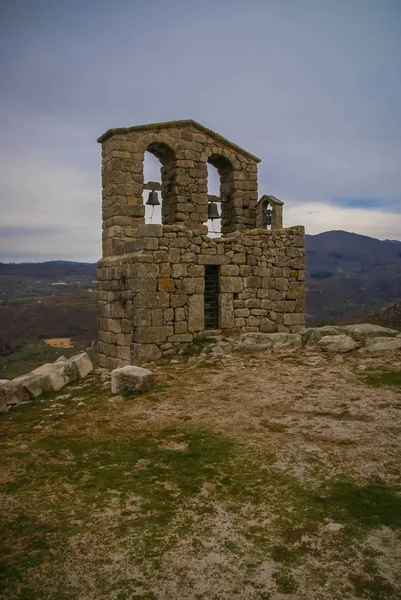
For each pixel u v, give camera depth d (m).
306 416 8.32
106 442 7.67
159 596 4.13
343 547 4.69
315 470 6.31
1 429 8.59
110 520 5.32
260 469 6.42
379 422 7.84
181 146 16.78
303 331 14.75
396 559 4.49
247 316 16.44
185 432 7.90
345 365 11.56
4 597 4.14
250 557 4.60
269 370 11.54
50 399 10.43
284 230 17.16
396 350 12.83
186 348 14.81
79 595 4.17
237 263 16.17
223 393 9.93
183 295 14.90
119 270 15.27
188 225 16.91
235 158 18.14
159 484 6.13
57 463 6.94
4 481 6.41
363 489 5.77
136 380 10.30
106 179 16.33
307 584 4.21
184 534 5.00
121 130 15.79
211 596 4.11
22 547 4.88
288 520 5.20
